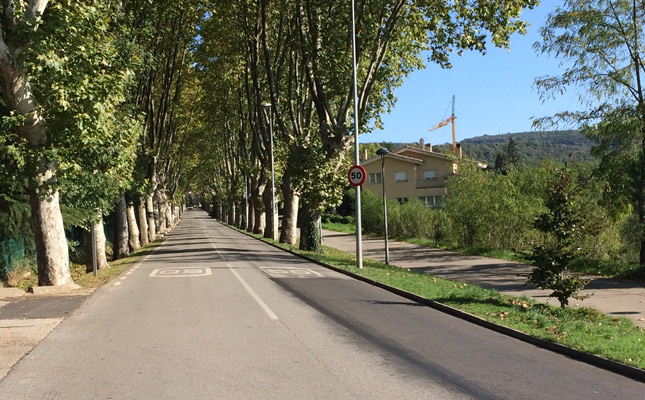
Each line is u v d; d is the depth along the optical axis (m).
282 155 33.47
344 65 26.52
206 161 76.62
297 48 30.50
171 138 49.22
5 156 14.70
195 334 8.42
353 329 8.91
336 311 10.66
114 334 8.41
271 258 24.67
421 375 6.29
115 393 5.55
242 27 34.88
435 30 24.47
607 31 17.73
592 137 18.17
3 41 12.86
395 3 24.25
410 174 63.06
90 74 13.55
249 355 7.14
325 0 25.80
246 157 48.47
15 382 5.93
